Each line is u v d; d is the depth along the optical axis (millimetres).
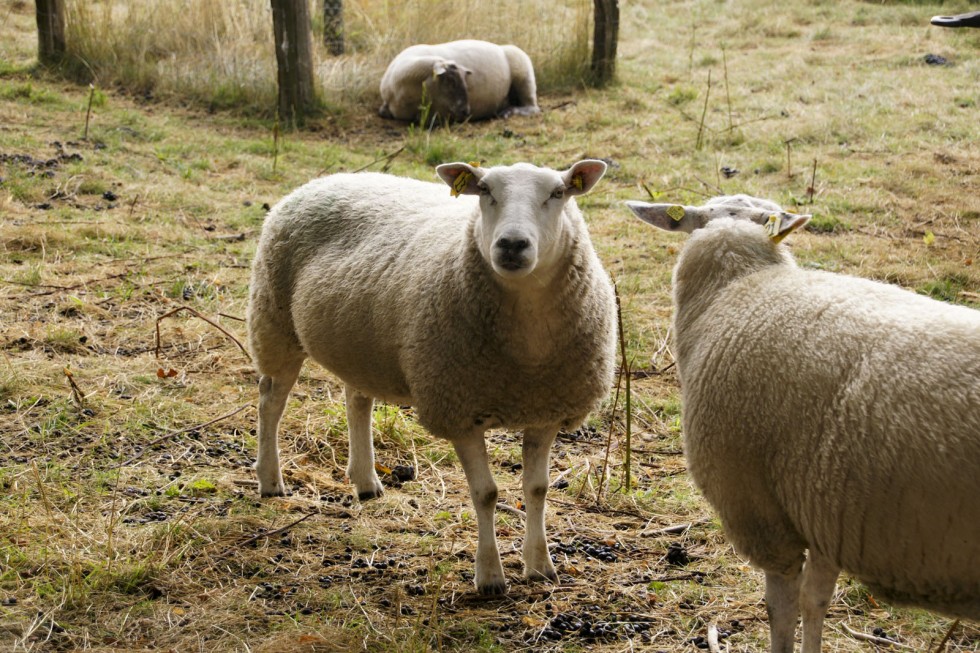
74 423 5625
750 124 11039
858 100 11516
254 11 13703
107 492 4973
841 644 3820
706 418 3363
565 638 3936
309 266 4871
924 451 2736
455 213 4578
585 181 4184
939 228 8273
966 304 6875
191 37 13305
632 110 11969
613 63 13047
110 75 12711
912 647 3791
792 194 9078
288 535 4727
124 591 4176
